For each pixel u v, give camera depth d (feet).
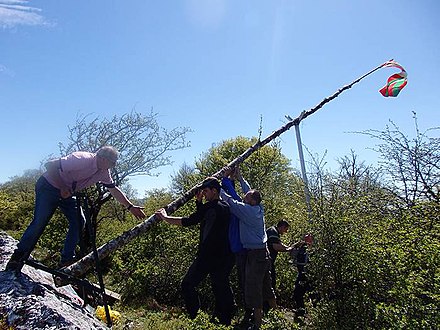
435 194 18.54
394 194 19.89
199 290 26.09
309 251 18.71
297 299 23.18
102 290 14.12
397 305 13.87
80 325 11.49
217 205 17.70
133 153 45.57
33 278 14.02
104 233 42.06
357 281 16.76
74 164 13.12
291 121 23.00
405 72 23.68
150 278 29.12
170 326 19.83
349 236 17.24
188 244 29.09
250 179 40.57
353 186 20.07
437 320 12.86
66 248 14.89
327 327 16.87
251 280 18.42
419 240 15.29
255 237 18.51
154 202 49.73
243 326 20.40
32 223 13.29
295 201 24.35
